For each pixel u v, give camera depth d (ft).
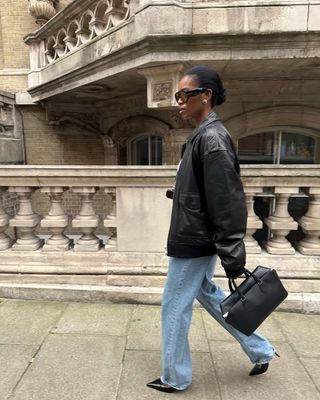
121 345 7.90
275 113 18.62
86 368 7.11
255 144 20.21
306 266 9.71
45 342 7.96
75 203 25.27
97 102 24.63
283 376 6.95
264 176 9.12
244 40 11.78
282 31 11.55
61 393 6.43
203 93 5.56
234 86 17.16
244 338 6.52
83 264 10.18
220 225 5.24
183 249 5.75
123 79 15.98
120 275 10.06
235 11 11.75
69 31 19.16
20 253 10.38
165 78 12.82
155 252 10.06
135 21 12.36
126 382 6.73
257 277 5.91
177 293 6.00
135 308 9.61
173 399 6.32
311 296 9.50
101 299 9.89
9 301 9.91
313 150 20.43
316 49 11.87
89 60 16.26
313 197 9.39
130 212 9.91
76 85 18.25
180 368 6.32
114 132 24.38
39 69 23.82
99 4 15.33
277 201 9.62
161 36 11.75
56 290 9.93
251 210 9.64
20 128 26.84
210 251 5.82
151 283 9.96
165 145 20.72
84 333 8.36
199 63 12.75
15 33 26.25
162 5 11.61
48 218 10.28
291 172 9.04
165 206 9.77
